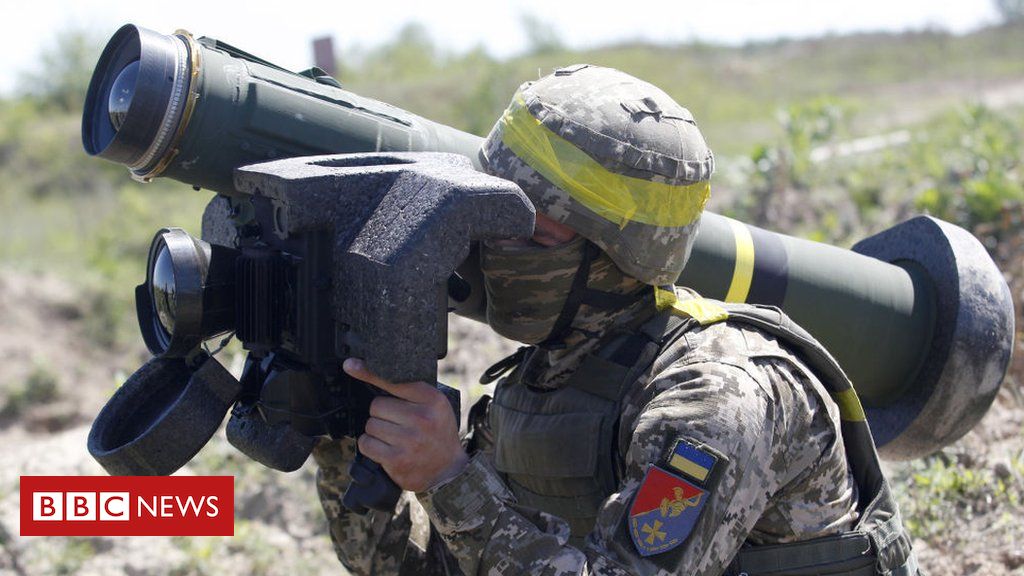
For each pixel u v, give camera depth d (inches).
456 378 188.2
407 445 62.7
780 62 1119.0
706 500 61.8
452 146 90.7
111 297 405.4
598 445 71.4
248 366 71.8
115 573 147.0
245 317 66.4
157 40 77.9
